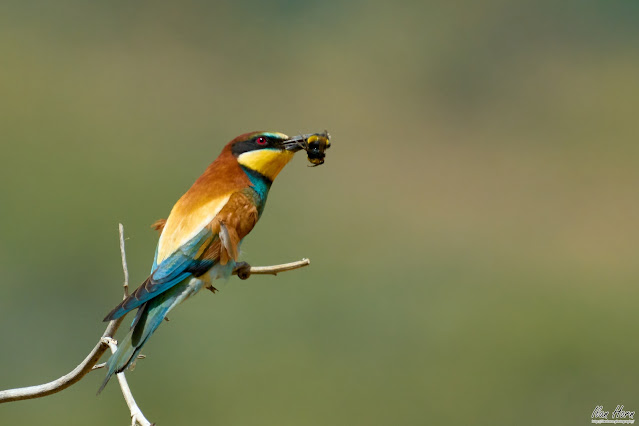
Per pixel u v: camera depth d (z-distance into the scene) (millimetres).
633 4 26125
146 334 5125
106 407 9102
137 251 11445
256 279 10734
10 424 8898
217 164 5941
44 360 10148
